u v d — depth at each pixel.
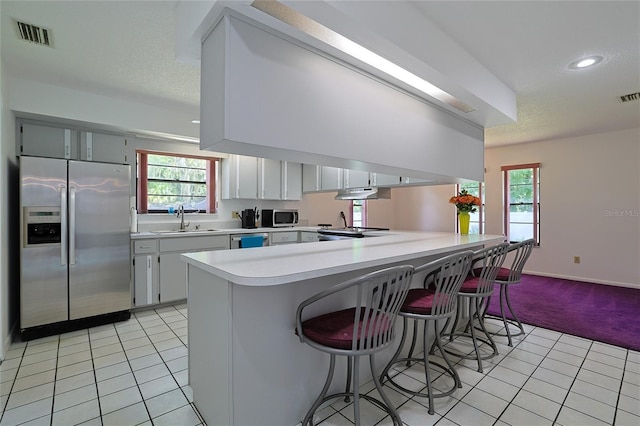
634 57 2.45
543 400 1.90
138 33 2.15
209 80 1.57
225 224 4.83
